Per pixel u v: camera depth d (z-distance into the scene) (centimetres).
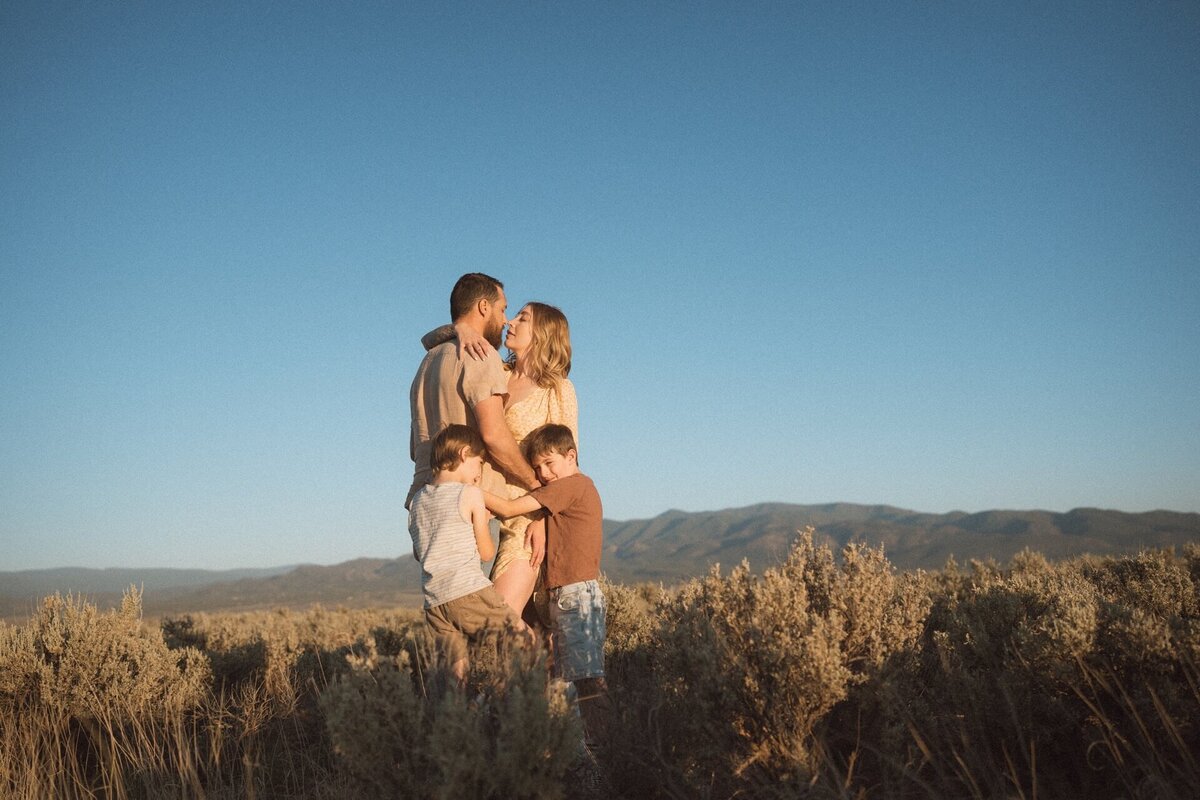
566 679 416
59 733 521
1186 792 299
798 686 349
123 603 657
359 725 318
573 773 342
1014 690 367
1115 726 350
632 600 709
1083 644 373
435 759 305
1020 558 1006
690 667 383
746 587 466
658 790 353
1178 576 554
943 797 318
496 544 459
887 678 392
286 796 422
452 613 387
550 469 442
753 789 340
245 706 561
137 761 466
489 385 417
